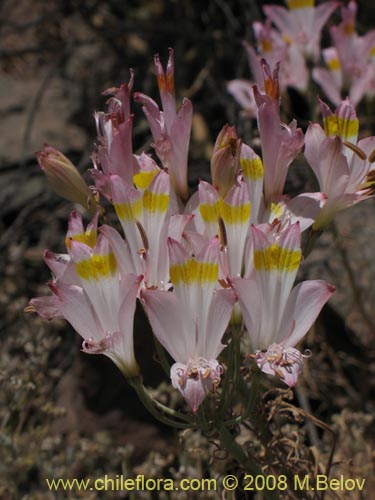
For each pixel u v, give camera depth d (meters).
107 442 0.48
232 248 0.27
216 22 0.82
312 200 0.28
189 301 0.26
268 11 0.47
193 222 0.28
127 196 0.27
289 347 0.27
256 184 0.28
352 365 0.55
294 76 0.48
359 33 0.72
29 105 0.80
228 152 0.27
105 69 0.83
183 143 0.29
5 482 0.45
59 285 0.27
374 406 0.53
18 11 0.89
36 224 0.71
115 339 0.27
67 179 0.30
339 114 0.29
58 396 0.55
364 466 0.44
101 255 0.27
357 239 0.61
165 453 0.51
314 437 0.46
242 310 0.26
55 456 0.47
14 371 0.49
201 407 0.28
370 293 0.58
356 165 0.30
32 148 0.74
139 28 0.78
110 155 0.28
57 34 0.84
